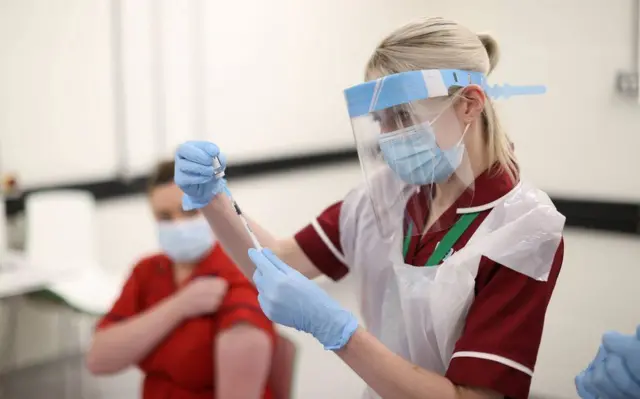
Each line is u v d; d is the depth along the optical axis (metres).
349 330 1.05
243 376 1.64
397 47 1.14
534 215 1.09
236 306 1.69
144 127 3.56
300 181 4.48
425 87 1.10
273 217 4.34
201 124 3.87
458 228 1.16
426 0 4.28
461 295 1.11
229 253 1.36
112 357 1.76
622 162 3.54
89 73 3.30
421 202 1.20
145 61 3.53
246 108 4.12
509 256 1.08
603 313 3.24
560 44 3.67
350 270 1.39
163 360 1.76
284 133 4.40
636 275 3.38
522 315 1.05
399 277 1.21
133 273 1.92
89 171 3.37
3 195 3.02
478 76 1.13
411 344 1.21
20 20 3.04
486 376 1.04
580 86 3.63
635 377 0.90
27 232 2.90
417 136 1.13
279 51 4.28
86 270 2.77
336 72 4.61
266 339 1.67
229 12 3.94
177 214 1.80
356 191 1.38
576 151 3.68
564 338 3.03
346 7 4.59
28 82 3.10
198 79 3.82
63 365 3.31
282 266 1.10
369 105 1.14
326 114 4.63
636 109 3.46
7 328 3.15
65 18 3.18
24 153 3.13
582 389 1.01
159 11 3.56
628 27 3.44
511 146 1.22
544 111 3.75
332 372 2.92
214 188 1.29
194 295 1.72
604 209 3.55
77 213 2.88
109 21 3.34
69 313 3.30
